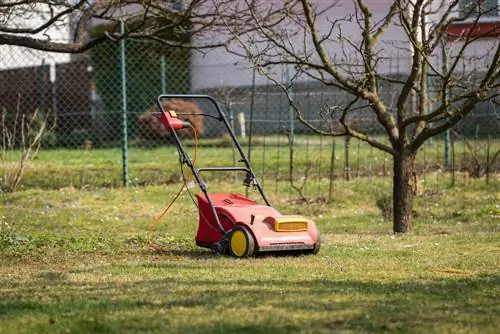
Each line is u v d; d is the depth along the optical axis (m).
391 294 12.55
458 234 20.50
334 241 19.70
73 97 43.34
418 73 20.45
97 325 10.58
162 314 11.19
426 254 17.17
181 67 42.47
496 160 32.81
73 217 24.39
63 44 19.39
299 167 32.91
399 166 21.11
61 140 42.91
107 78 42.66
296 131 43.72
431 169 31.89
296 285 13.38
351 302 11.93
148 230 22.48
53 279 14.35
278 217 17.17
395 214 21.42
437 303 11.91
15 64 45.09
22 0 19.42
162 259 17.03
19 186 29.77
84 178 31.05
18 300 12.38
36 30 19.22
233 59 44.06
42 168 33.16
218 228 17.48
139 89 42.69
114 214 25.03
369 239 19.98
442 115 19.80
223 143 40.91
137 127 42.53
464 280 13.95
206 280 13.91
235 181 30.25
